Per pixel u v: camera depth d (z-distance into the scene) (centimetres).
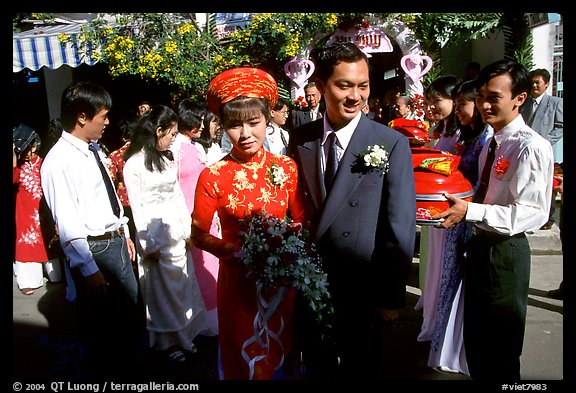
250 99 236
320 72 227
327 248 234
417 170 269
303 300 248
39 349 399
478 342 270
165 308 366
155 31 788
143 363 369
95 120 288
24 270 532
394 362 358
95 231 294
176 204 373
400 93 929
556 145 664
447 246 324
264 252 227
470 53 1046
